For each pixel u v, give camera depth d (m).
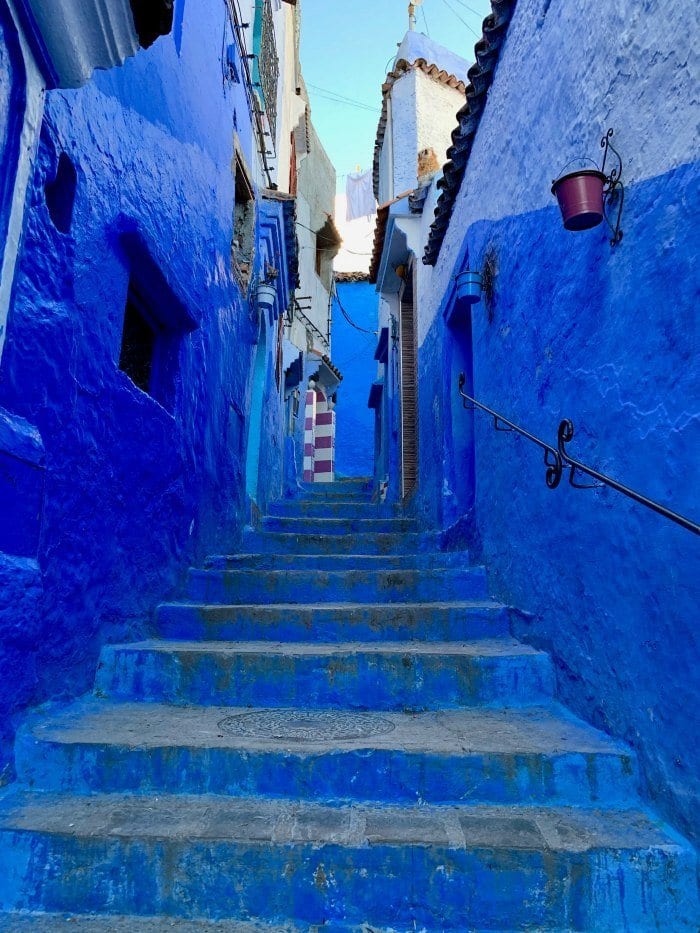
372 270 10.34
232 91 6.11
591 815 2.35
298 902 2.11
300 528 7.27
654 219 2.26
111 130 3.19
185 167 4.45
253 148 7.44
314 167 18.05
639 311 2.36
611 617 2.62
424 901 2.10
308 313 17.33
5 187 2.01
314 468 20.00
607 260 2.63
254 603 4.58
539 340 3.49
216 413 5.42
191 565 4.72
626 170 2.47
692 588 2.03
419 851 2.13
